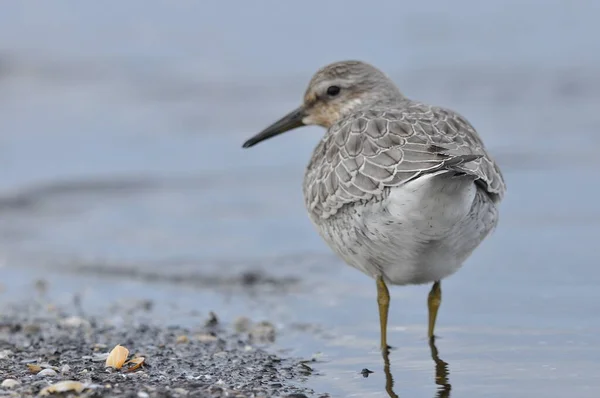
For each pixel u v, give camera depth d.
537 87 23.16
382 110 10.20
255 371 9.62
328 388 9.16
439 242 9.16
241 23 28.75
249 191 18.25
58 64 26.02
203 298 13.01
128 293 13.29
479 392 8.95
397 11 29.31
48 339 10.83
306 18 29.16
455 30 27.47
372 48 26.69
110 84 24.80
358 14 28.98
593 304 11.78
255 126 21.88
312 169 10.62
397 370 9.74
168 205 17.67
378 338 11.00
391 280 10.18
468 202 8.64
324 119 12.28
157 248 15.40
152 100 23.84
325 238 10.52
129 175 19.22
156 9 29.77
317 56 26.20
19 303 12.78
